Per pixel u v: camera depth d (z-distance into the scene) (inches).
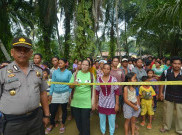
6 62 113.8
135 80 111.8
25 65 64.4
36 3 346.6
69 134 123.2
